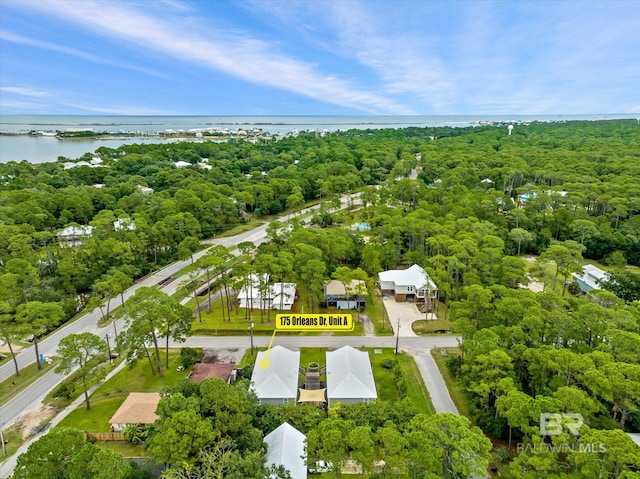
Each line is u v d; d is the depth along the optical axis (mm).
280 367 45906
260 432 33188
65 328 59750
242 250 73875
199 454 28219
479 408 39969
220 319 61344
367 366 46781
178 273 78375
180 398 31391
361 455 26891
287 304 65062
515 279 60500
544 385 38094
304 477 30734
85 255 73750
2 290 54625
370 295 70188
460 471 26453
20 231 78062
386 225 84812
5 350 54312
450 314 54000
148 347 54375
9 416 41406
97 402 43594
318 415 37719
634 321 43094
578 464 27219
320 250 67125
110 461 25375
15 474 25266
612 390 32938
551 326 43375
